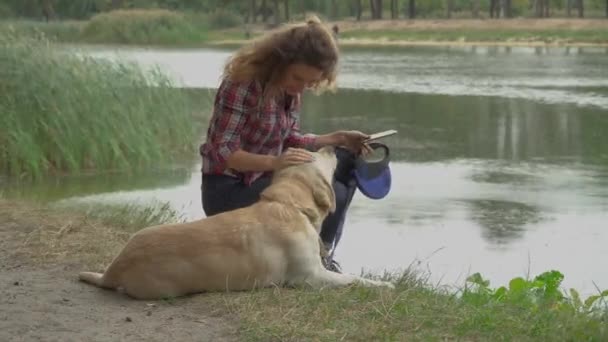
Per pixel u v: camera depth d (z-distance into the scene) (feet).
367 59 125.49
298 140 18.51
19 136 39.47
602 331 14.78
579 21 198.59
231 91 17.11
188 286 16.16
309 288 16.51
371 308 15.58
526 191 35.81
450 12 261.44
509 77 92.63
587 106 65.77
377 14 253.44
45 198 34.22
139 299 16.28
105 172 40.55
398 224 30.22
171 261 16.10
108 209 28.60
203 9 261.44
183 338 14.49
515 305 16.60
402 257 25.99
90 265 19.12
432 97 72.54
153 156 43.01
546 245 27.45
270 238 16.29
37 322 15.21
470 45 172.76
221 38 192.13
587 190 36.04
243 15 275.59
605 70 102.12
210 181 18.02
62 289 17.06
